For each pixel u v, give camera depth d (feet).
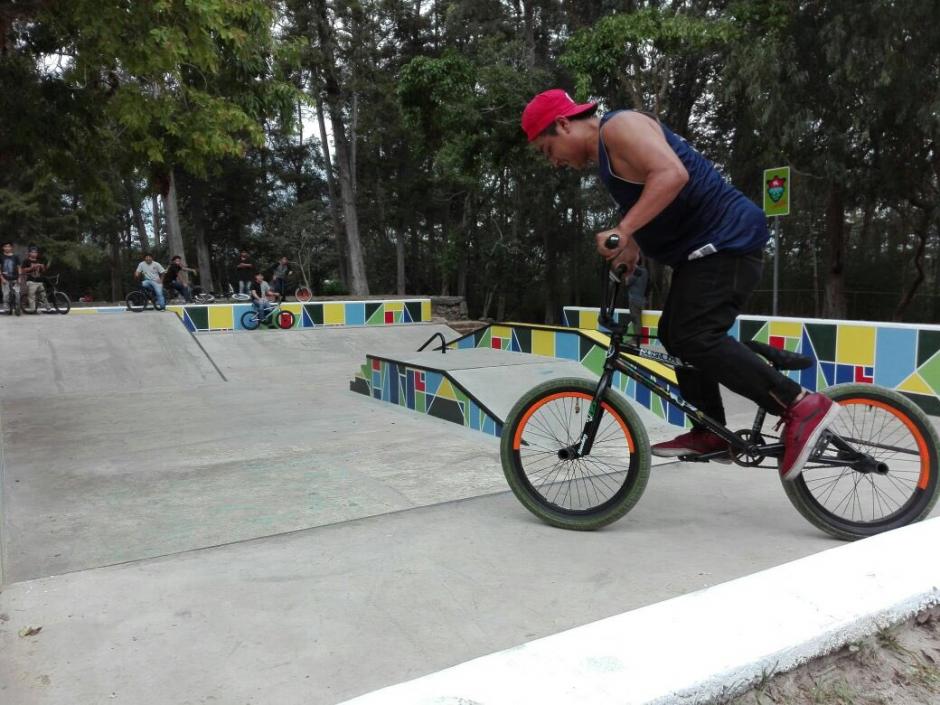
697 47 44.42
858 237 68.80
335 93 86.99
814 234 63.67
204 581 9.05
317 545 10.26
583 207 81.15
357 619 7.92
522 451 11.66
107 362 32.14
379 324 56.90
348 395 25.91
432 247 110.22
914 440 10.03
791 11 40.96
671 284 9.61
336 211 108.47
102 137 28.78
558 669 4.61
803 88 42.27
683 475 13.65
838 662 5.47
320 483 13.61
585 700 4.27
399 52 95.45
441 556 9.71
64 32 23.50
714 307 9.17
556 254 94.07
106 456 16.47
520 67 67.92
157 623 7.91
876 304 65.26
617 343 10.39
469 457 15.38
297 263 113.50
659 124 9.24
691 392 10.28
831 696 5.14
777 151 45.42
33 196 95.91
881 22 37.58
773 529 10.62
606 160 9.18
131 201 120.26
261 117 30.07
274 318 53.52
